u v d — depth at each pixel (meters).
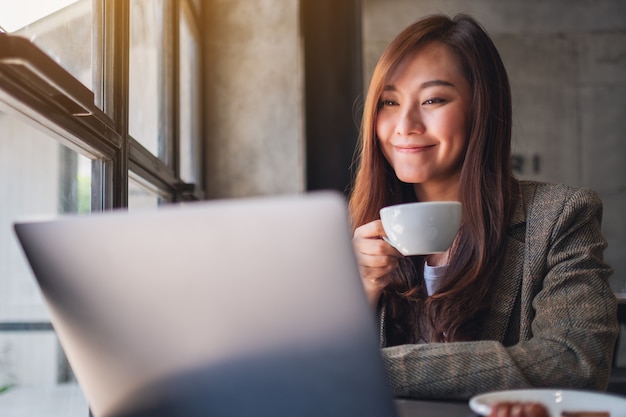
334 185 3.87
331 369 0.59
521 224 1.28
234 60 4.11
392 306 1.32
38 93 1.10
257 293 0.59
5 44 0.80
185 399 0.67
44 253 0.66
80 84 1.26
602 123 7.45
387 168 1.43
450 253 1.30
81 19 1.60
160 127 2.76
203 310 0.61
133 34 2.11
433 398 0.96
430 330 1.30
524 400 0.81
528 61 7.43
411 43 1.32
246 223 0.56
